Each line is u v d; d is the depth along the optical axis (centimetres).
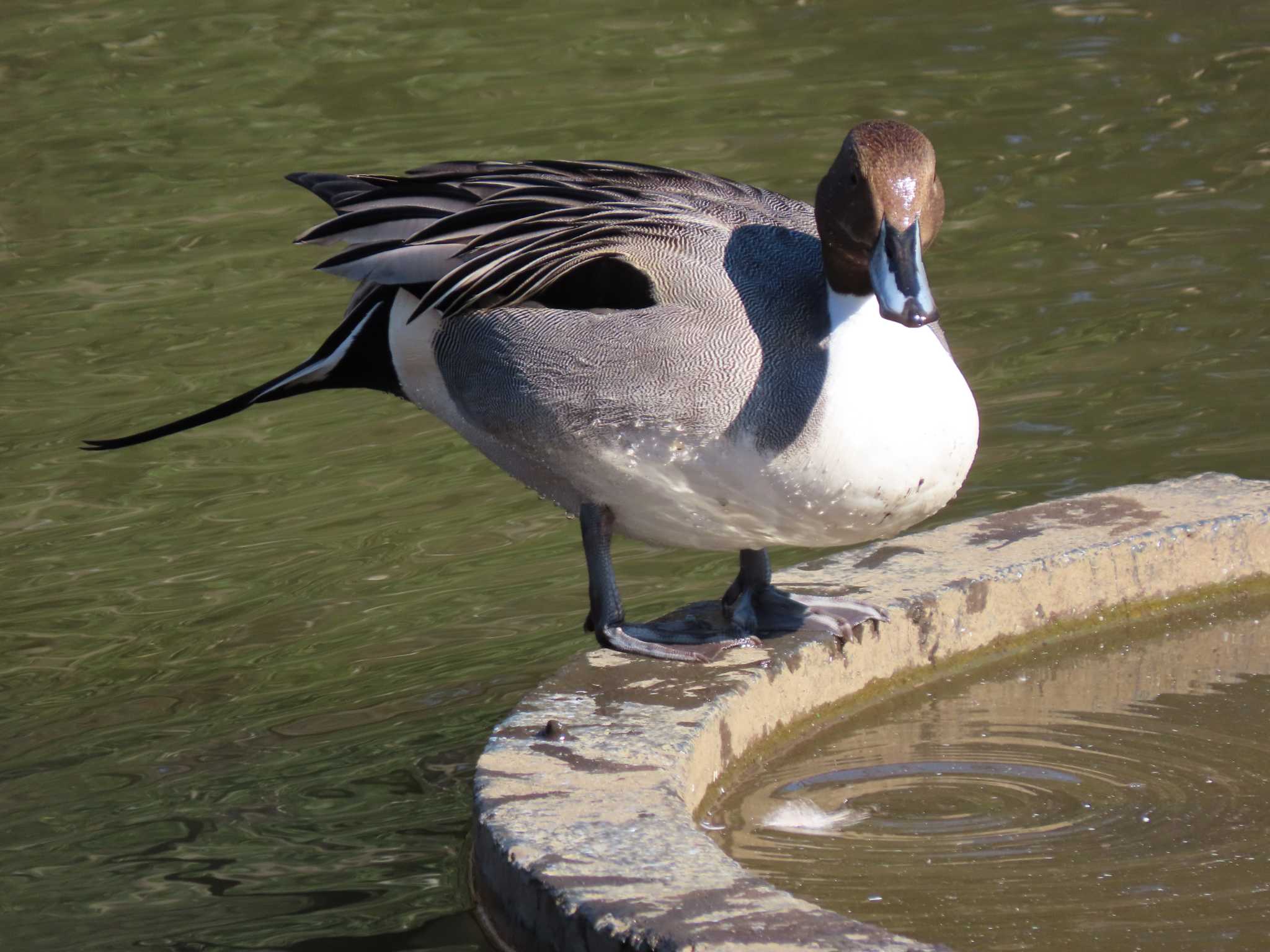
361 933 631
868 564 812
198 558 1029
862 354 675
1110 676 781
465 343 738
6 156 1802
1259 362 1205
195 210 1631
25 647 930
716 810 666
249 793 761
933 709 757
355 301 791
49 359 1330
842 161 668
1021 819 651
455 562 1009
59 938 644
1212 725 727
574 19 2192
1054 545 816
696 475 696
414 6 2278
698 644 734
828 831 646
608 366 696
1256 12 2078
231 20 2225
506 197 757
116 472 1157
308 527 1066
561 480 751
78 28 2212
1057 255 1427
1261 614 830
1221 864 611
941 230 1500
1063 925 574
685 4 2241
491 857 583
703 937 505
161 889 679
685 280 701
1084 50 1973
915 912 584
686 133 1736
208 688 873
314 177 835
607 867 554
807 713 738
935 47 2011
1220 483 884
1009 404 1167
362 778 770
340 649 909
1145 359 1224
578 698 691
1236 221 1470
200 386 1264
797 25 2136
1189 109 1759
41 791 775
